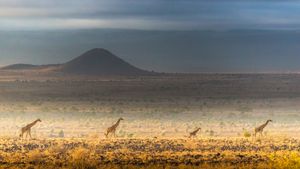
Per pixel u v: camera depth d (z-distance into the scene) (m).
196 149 83.00
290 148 85.00
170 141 91.62
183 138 99.88
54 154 76.50
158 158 73.81
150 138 98.62
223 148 84.00
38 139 96.38
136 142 90.19
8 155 76.50
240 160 72.75
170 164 69.56
